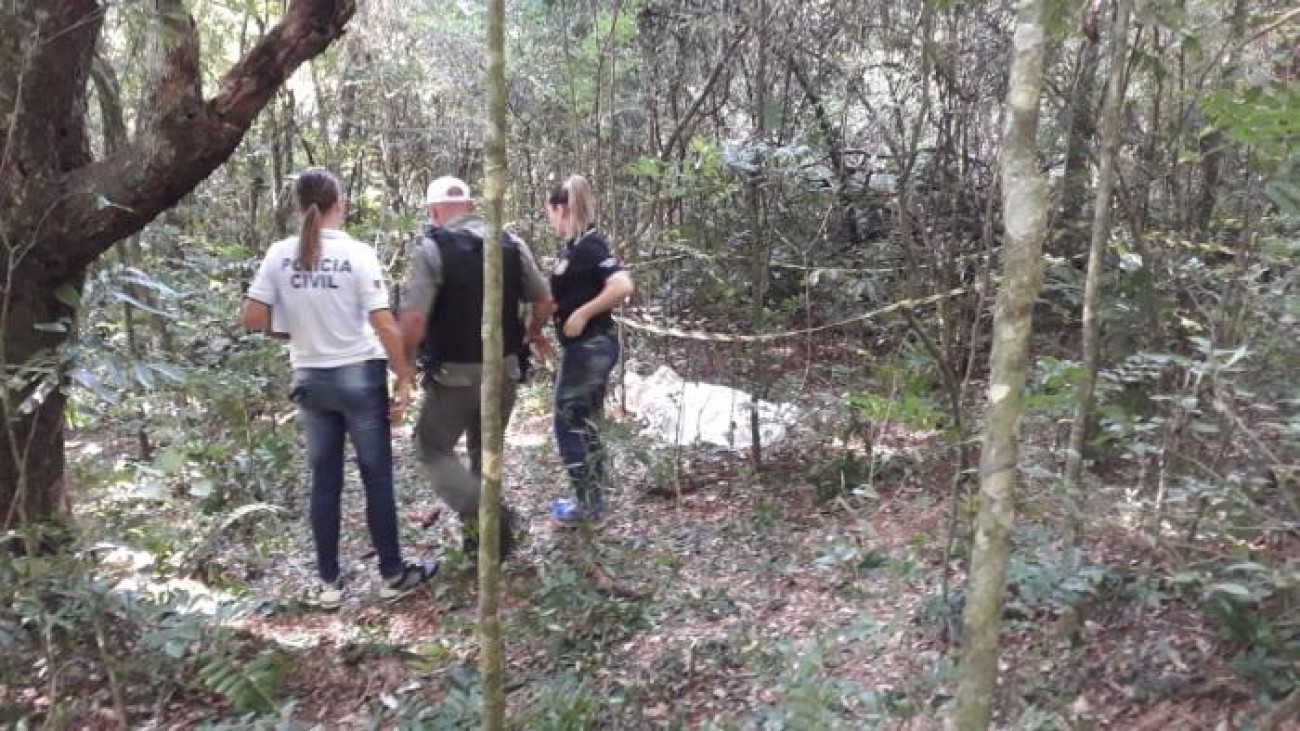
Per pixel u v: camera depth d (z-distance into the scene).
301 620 4.19
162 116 3.52
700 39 7.53
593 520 4.84
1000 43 5.30
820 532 4.80
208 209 8.44
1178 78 4.71
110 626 3.54
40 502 3.77
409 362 4.24
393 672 3.61
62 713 3.15
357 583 4.62
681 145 7.20
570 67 7.07
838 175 6.86
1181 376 3.95
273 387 6.11
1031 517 3.48
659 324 7.08
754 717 2.90
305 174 4.18
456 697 3.13
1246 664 2.87
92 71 5.33
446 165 10.56
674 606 4.07
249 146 8.16
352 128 10.28
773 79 6.87
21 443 3.66
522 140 9.35
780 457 6.04
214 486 4.77
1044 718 2.73
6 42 3.42
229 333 6.16
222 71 7.23
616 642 3.78
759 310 6.13
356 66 9.60
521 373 4.69
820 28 6.41
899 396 5.17
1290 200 3.15
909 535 4.35
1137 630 3.23
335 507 4.29
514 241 4.50
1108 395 3.99
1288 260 3.84
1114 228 4.98
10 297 3.54
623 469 6.09
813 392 6.26
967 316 5.91
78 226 3.58
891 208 6.72
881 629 3.07
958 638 3.29
